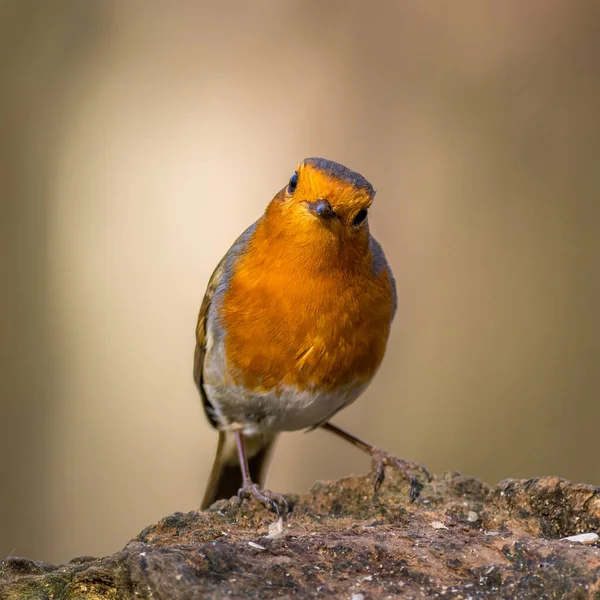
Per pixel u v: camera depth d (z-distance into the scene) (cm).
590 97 1497
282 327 656
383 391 1520
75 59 1564
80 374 1570
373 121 1529
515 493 590
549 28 1502
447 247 1522
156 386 1580
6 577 527
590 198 1495
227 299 677
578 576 447
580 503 572
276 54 1553
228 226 1548
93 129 1569
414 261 1525
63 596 487
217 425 770
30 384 1508
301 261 639
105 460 1577
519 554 492
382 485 639
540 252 1508
